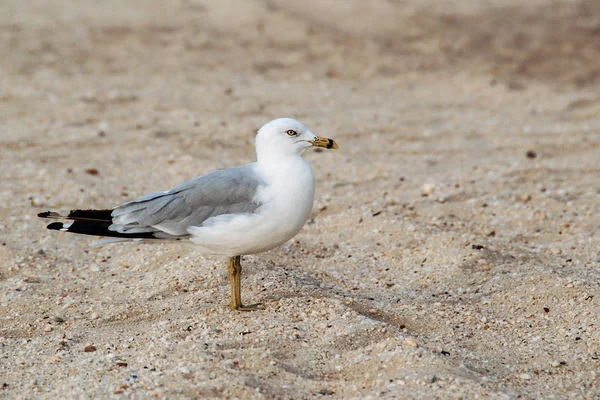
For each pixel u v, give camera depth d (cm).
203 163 1556
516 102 2053
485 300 1012
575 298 988
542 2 3098
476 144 1752
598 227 1264
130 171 1529
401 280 1089
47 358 865
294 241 1209
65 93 1998
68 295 1044
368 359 841
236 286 955
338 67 2348
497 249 1153
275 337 885
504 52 2461
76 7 2881
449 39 2589
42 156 1584
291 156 934
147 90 2058
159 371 809
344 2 3014
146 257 1141
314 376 819
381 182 1502
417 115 1950
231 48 2489
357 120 1891
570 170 1565
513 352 882
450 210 1349
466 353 869
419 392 764
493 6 3031
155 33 2598
